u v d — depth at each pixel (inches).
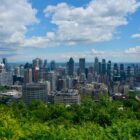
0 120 338.0
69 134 347.9
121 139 372.2
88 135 361.7
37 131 338.6
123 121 457.4
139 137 382.3
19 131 320.8
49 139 331.9
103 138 363.3
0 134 311.1
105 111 699.4
